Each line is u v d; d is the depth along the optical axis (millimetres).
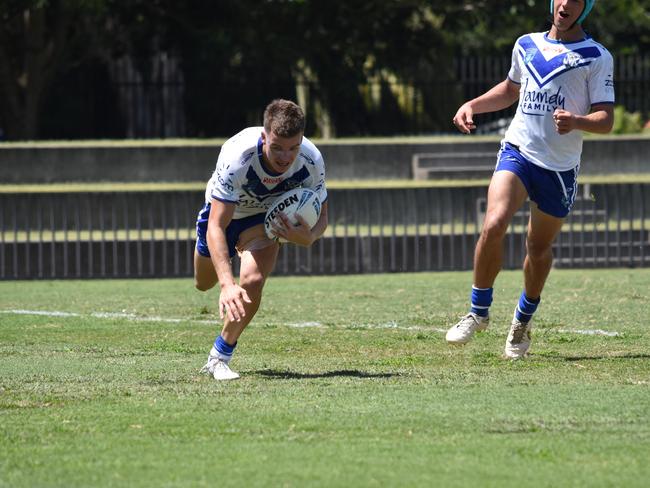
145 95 110812
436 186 71125
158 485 16625
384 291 49594
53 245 62188
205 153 82062
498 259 27375
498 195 27250
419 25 115875
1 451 18766
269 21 109938
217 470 17422
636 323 36562
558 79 26984
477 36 153000
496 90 28812
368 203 63969
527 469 17438
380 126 114250
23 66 114688
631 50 150250
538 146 27266
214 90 108625
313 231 25266
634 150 86250
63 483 16781
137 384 25188
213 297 48438
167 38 112000
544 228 28047
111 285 56688
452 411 21734
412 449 18703
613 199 71812
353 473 17188
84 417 21469
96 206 68500
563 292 46812
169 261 62844
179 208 68812
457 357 29406
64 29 106250
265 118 24000
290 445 19031
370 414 21469
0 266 61938
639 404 22375
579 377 25812
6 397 23625
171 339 33906
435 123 117688
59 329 36531
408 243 64125
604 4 138625
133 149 81438
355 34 111500
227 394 23781
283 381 25469
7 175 80125
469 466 17609
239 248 26078
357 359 29297
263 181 24844
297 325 37156
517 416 21250
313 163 25203
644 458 18141
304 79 114188
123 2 106125
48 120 114062
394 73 115062
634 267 65375
